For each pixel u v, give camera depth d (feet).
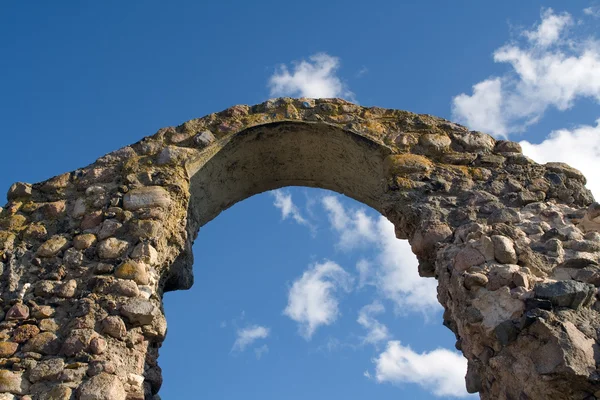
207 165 32.58
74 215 30.73
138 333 26.63
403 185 30.35
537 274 25.67
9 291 27.96
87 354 25.53
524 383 22.76
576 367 21.97
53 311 27.14
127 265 28.14
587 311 23.91
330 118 33.22
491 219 28.58
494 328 24.03
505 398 23.56
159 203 30.25
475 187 30.12
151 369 26.91
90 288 27.63
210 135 32.94
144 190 30.81
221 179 33.60
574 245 26.66
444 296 27.25
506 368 23.34
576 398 22.04
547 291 24.09
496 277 25.36
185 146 32.68
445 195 29.94
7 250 29.53
